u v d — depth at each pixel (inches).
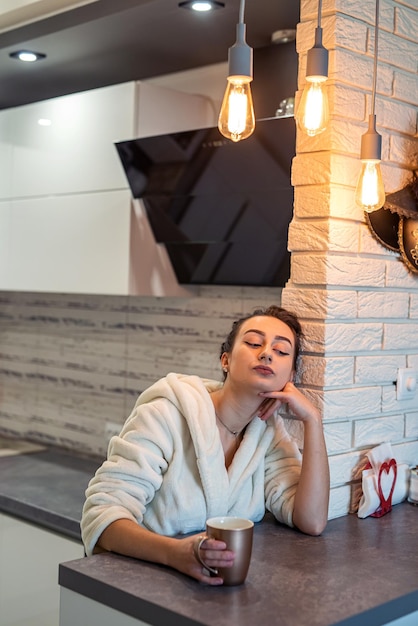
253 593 60.6
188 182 104.1
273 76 101.7
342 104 79.2
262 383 73.1
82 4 101.3
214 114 117.6
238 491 75.0
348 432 81.9
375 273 83.5
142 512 71.4
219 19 97.7
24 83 132.0
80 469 132.6
